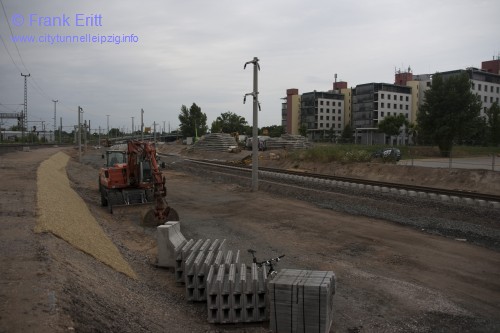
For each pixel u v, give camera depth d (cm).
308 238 1358
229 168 3888
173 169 4416
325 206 1911
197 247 947
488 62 11819
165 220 1564
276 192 2430
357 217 1662
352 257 1145
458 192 1958
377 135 10769
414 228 1462
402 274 1005
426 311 802
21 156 4056
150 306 731
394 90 11394
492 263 1072
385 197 1962
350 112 12850
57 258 744
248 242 1320
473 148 5316
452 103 4956
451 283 941
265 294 748
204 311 803
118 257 1023
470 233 1357
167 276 995
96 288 683
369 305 833
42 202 1278
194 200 2202
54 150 6462
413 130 8462
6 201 1293
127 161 1819
